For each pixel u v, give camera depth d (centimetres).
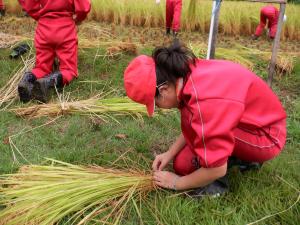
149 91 226
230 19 748
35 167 297
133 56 548
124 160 316
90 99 420
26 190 268
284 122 276
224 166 240
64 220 257
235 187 286
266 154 273
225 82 229
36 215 252
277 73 518
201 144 232
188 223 254
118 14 776
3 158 322
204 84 227
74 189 267
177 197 272
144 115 396
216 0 377
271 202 268
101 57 532
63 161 320
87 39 611
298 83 494
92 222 256
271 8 701
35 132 362
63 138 352
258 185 288
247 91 234
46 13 441
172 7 682
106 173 290
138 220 261
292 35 736
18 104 418
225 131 224
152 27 774
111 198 269
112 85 468
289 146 351
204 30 759
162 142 354
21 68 493
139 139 355
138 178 283
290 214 256
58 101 427
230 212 258
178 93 234
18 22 737
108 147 342
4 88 447
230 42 700
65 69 454
